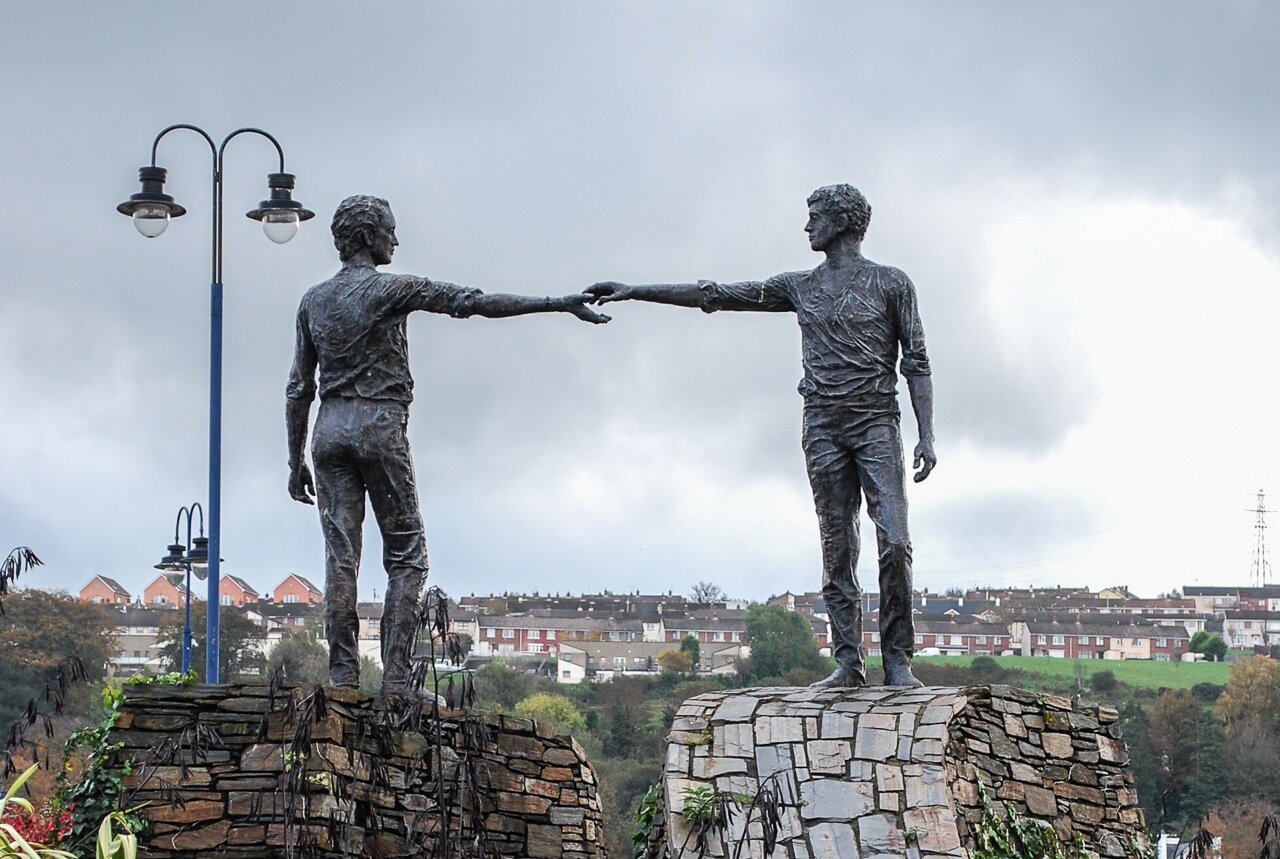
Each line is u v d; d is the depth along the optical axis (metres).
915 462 16.25
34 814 14.23
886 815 14.98
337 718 15.13
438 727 13.41
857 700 15.87
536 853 16.36
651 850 16.08
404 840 15.35
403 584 16.02
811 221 16.64
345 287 16.02
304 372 16.30
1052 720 16.52
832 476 16.47
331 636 15.92
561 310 16.16
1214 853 15.49
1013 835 15.59
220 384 19.84
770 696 16.22
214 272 20.08
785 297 16.77
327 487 16.00
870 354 16.34
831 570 16.52
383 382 16.03
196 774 14.97
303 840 14.02
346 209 16.16
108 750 15.09
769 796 13.50
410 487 16.08
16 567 13.41
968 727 15.73
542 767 16.59
